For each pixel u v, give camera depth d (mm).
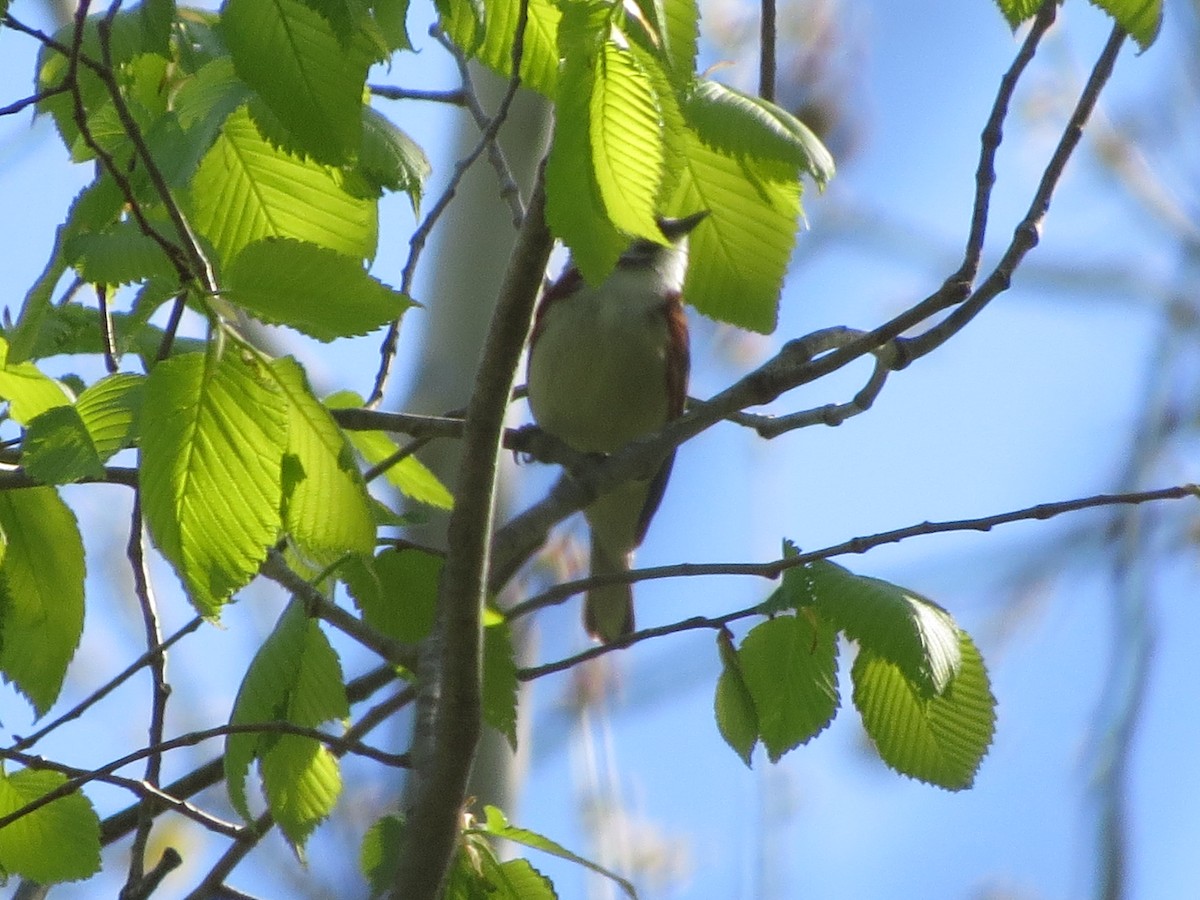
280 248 4055
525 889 5578
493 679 5934
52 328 6000
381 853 5719
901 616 5254
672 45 3773
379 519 6145
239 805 5324
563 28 3500
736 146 4520
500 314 5148
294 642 5480
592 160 3582
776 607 5566
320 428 4371
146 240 4578
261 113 4812
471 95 8586
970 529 6027
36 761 5609
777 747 5684
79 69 5176
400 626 6078
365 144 5121
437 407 9750
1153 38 4332
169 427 4148
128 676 6082
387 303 4094
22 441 5082
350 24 4137
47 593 5621
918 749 5703
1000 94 6566
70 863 6008
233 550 4246
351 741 5238
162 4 4715
